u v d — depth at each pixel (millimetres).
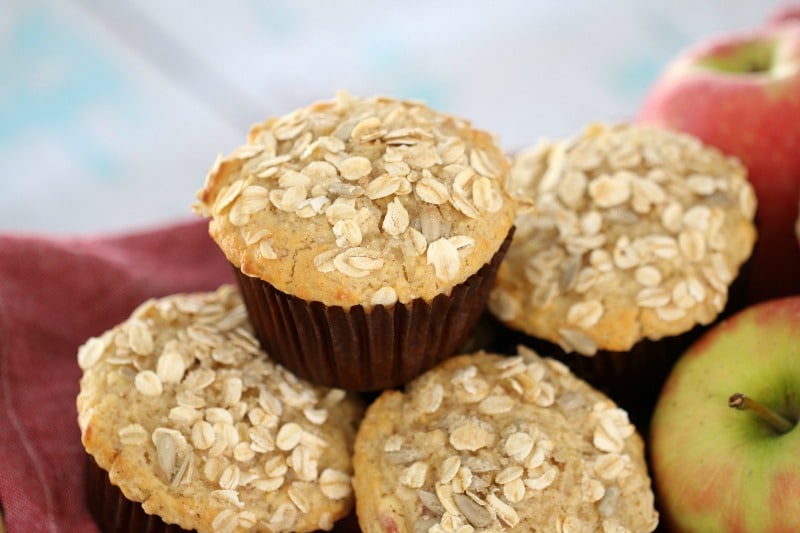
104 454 440
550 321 470
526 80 785
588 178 486
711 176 487
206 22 815
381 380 464
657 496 457
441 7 845
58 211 711
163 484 437
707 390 457
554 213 481
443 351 464
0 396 480
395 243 435
